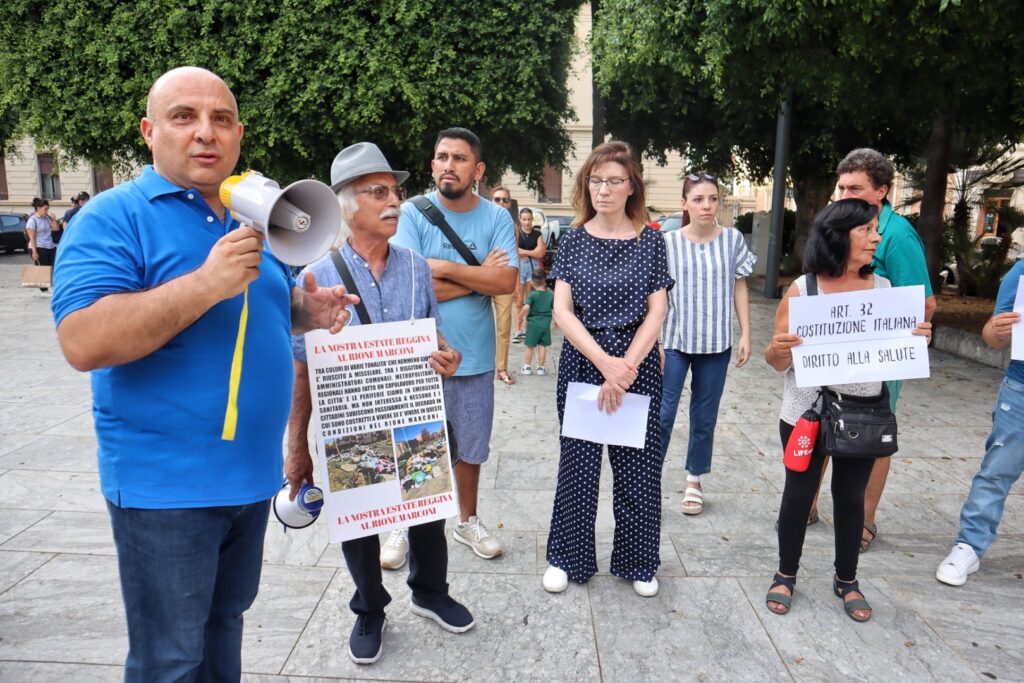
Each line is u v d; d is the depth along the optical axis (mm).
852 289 2732
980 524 3074
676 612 2828
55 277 1465
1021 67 6348
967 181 13266
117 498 1579
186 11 10641
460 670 2453
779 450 4844
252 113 10766
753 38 6484
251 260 1426
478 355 3105
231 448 1643
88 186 30203
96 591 2889
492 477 4309
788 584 2867
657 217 26297
